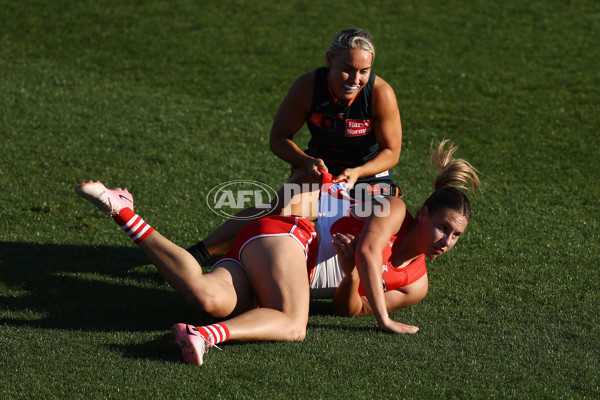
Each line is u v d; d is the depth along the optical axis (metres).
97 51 42.09
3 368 13.33
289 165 28.64
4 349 14.09
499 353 14.63
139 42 43.75
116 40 43.88
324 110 18.64
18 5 48.25
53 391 12.59
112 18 47.25
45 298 17.12
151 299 17.38
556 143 31.48
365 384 13.09
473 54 43.28
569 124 33.72
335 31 46.91
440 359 14.23
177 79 38.69
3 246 20.09
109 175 26.34
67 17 46.88
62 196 24.22
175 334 13.69
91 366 13.48
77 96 35.03
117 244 20.81
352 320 16.52
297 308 15.07
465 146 31.16
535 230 22.66
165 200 24.38
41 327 15.40
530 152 30.48
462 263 20.16
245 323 14.41
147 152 28.86
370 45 17.58
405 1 52.19
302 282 15.39
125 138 30.17
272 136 19.25
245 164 28.41
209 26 46.97
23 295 17.23
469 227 22.83
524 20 48.94
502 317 16.73
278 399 12.48
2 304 16.64
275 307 15.11
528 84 38.81
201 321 16.12
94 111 33.16
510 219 23.58
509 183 27.14
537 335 15.64
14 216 22.33
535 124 33.72
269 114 34.53
